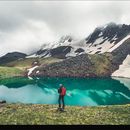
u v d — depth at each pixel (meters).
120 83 182.25
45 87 155.12
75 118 36.84
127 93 130.00
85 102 100.69
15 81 195.12
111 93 129.38
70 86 162.88
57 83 182.88
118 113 41.50
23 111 40.91
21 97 110.75
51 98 109.12
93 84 176.12
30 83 180.62
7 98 107.06
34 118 35.97
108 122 34.94
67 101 102.56
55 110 42.34
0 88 146.00
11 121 33.91
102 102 101.12
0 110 41.59
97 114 40.31
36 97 111.56
